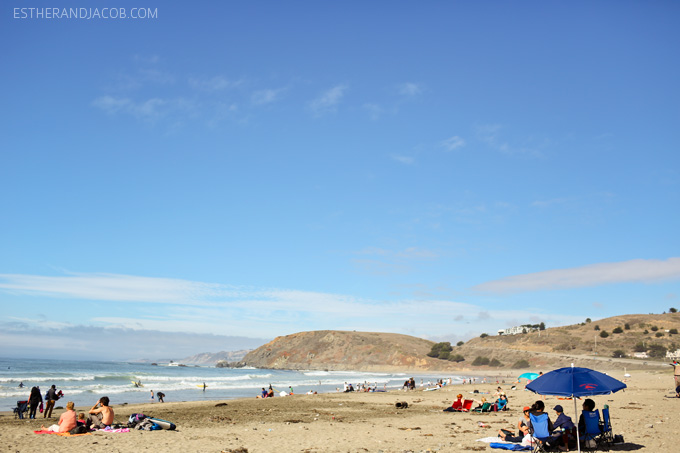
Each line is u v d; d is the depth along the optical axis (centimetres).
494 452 1465
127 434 1825
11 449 1477
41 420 2562
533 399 3678
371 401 4166
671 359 13062
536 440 1454
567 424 1459
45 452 1441
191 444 1628
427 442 1681
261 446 1611
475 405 3394
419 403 3850
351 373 17188
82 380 7994
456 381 10800
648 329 17262
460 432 1961
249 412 3080
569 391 1309
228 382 8738
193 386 7281
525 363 16700
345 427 2183
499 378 12325
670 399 3206
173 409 3353
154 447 1550
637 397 3394
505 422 2333
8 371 10681
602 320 19825
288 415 2852
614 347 16150
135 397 5178
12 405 4084
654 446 1495
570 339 18038
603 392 1284
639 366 12438
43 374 9369
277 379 10712
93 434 1806
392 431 2022
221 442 1686
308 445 1631
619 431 1789
